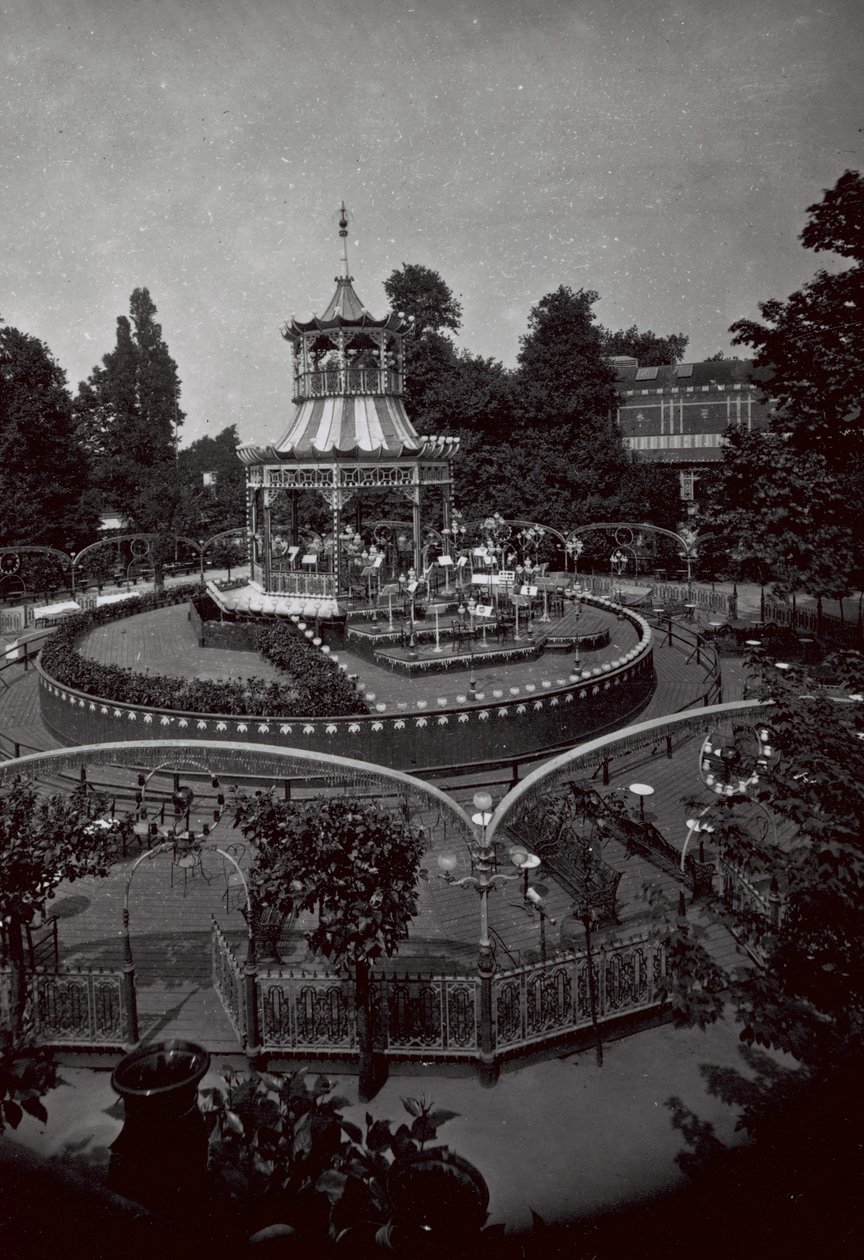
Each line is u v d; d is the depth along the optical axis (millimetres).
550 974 11922
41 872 11617
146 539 58156
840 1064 9375
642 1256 8555
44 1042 11250
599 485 60031
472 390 61438
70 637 33469
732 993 8703
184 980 13555
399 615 33938
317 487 35062
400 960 14141
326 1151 7660
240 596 38844
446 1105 11125
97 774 22938
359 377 36750
